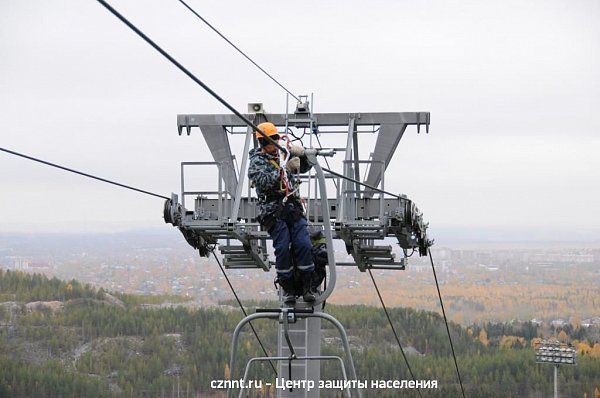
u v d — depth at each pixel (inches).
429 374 3705.7
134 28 371.6
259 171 522.9
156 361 3818.9
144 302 4862.2
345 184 790.5
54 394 3909.9
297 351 826.8
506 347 4188.0
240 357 3572.8
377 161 786.2
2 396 3833.7
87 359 4018.2
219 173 766.5
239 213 819.4
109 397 3789.4
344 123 848.3
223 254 866.8
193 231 787.4
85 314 4431.6
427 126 846.5
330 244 488.1
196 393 3730.3
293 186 527.2
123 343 4175.7
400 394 3442.4
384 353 3627.0
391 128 846.5
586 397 3688.5
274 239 521.3
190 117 846.5
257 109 832.9
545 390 3737.7
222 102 444.1
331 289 506.0
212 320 4072.3
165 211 757.9
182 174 767.7
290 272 517.3
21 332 4303.6
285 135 534.3
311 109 836.6
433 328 4055.1
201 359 3786.9
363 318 3969.0
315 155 475.8
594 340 4913.9
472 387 3639.3
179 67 404.8
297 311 474.0
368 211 796.6
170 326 4133.9
